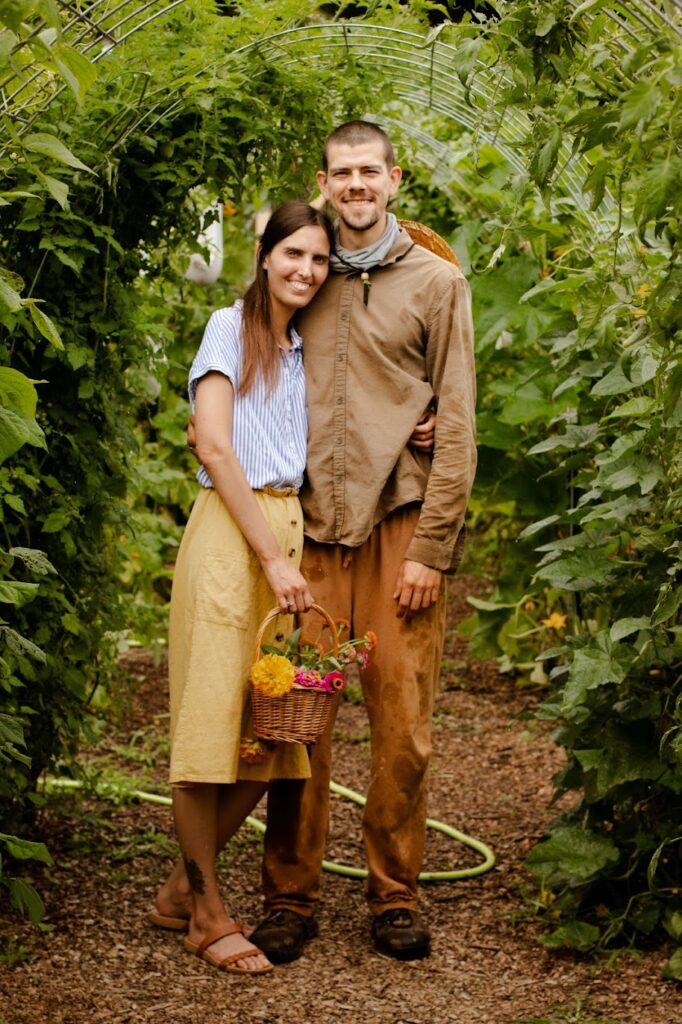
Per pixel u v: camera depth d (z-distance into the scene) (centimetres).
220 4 306
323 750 297
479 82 323
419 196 530
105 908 308
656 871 302
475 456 289
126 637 538
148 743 439
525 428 423
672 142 203
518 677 537
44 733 322
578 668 280
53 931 293
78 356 290
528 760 434
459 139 483
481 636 482
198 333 530
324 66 321
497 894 326
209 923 285
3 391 203
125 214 310
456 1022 260
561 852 294
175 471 504
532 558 466
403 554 290
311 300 296
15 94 248
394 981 279
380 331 286
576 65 233
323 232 283
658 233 212
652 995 270
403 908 295
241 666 276
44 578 305
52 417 306
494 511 506
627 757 288
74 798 354
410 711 291
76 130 289
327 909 319
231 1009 263
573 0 222
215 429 277
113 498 328
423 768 295
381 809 294
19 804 318
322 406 289
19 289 218
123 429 318
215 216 328
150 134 301
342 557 292
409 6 302
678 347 239
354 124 285
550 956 291
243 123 312
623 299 280
